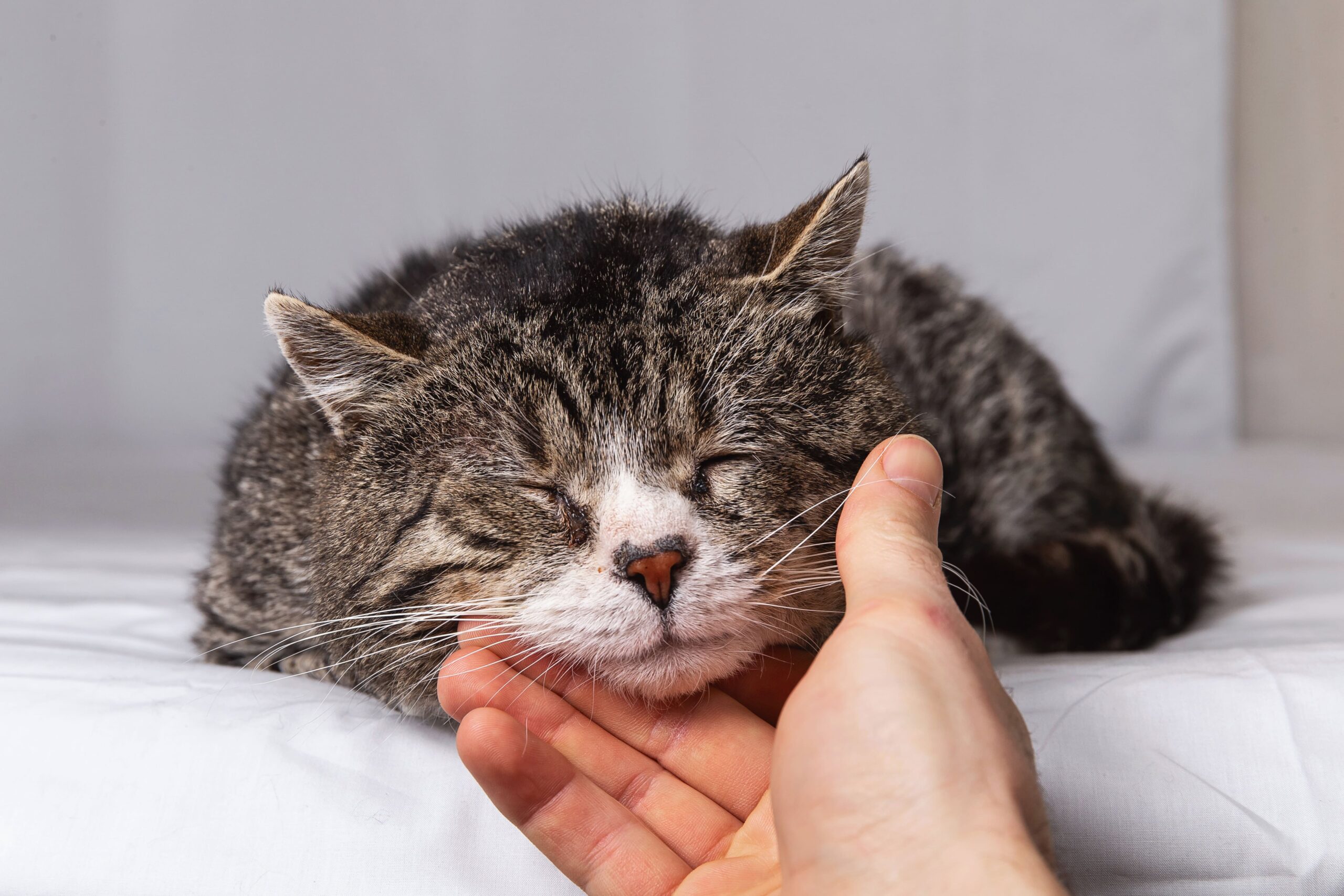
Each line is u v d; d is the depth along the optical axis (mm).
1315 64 1127
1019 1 1122
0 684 457
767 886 395
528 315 461
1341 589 584
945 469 552
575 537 433
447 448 449
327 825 415
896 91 1137
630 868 405
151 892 405
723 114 1128
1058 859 412
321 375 461
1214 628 555
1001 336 646
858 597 387
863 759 363
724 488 438
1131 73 1120
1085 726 433
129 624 562
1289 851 408
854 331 514
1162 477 963
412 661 453
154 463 1103
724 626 427
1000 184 1151
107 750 428
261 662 523
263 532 525
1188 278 1147
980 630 542
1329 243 1174
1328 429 1225
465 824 418
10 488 973
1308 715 428
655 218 521
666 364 446
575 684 435
